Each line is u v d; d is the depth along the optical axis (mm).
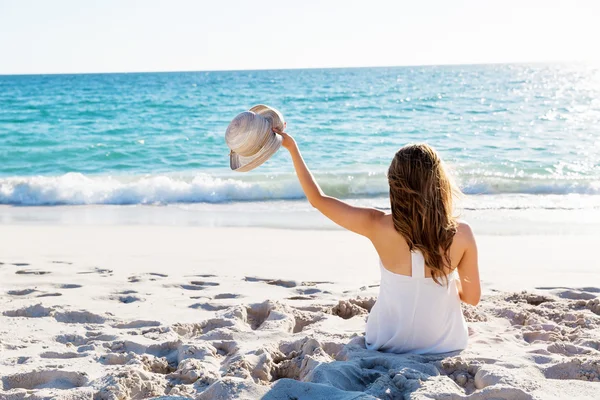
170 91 47000
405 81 59562
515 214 9336
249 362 3068
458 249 3127
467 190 11781
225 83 59812
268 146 2945
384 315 3287
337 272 5688
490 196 11211
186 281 5230
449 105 31938
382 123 24641
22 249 6871
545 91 42500
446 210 3041
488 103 32938
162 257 6410
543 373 2869
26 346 3498
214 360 3242
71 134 22625
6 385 2953
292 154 3129
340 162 15930
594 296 4512
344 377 2838
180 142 20281
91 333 3734
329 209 3158
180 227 8523
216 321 3889
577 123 23297
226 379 2678
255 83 59344
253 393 2582
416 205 2988
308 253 6668
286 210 10156
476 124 23766
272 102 35844
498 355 3121
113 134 22625
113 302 4574
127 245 7148
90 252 6703
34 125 25484
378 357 3102
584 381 2676
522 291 4602
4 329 3811
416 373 2775
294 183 11711
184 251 6785
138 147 19297
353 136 21062
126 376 2855
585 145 17797
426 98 36500
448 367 2990
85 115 29234
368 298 4434
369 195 11969
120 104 34719
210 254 6609
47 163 16891
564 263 6023
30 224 8938
